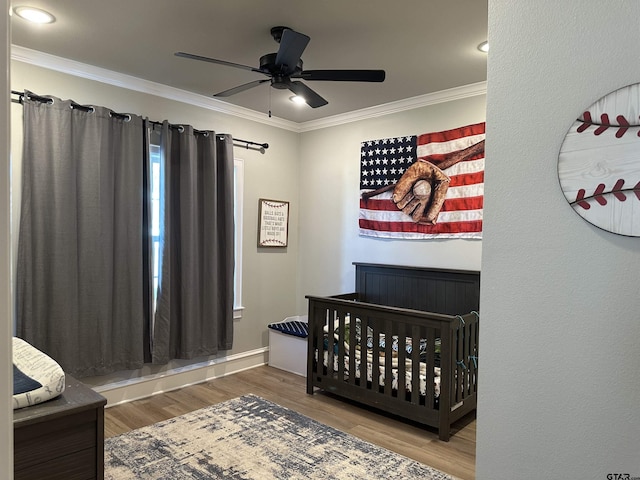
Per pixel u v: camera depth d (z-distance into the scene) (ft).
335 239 15.38
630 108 3.40
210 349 13.05
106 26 8.76
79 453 4.93
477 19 8.32
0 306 1.58
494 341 4.10
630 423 3.43
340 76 8.64
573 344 3.68
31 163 9.82
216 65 10.79
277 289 15.79
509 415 4.02
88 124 10.58
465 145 12.28
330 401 11.88
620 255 3.46
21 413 4.63
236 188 14.40
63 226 10.14
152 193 11.99
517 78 3.97
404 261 13.64
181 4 7.86
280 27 8.71
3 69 1.59
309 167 16.12
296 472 8.23
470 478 8.13
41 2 7.79
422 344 11.78
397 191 13.71
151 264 11.78
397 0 7.66
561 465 3.75
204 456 8.77
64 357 10.15
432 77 11.41
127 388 11.78
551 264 3.79
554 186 3.77
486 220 4.16
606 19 3.53
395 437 9.78
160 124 12.21
